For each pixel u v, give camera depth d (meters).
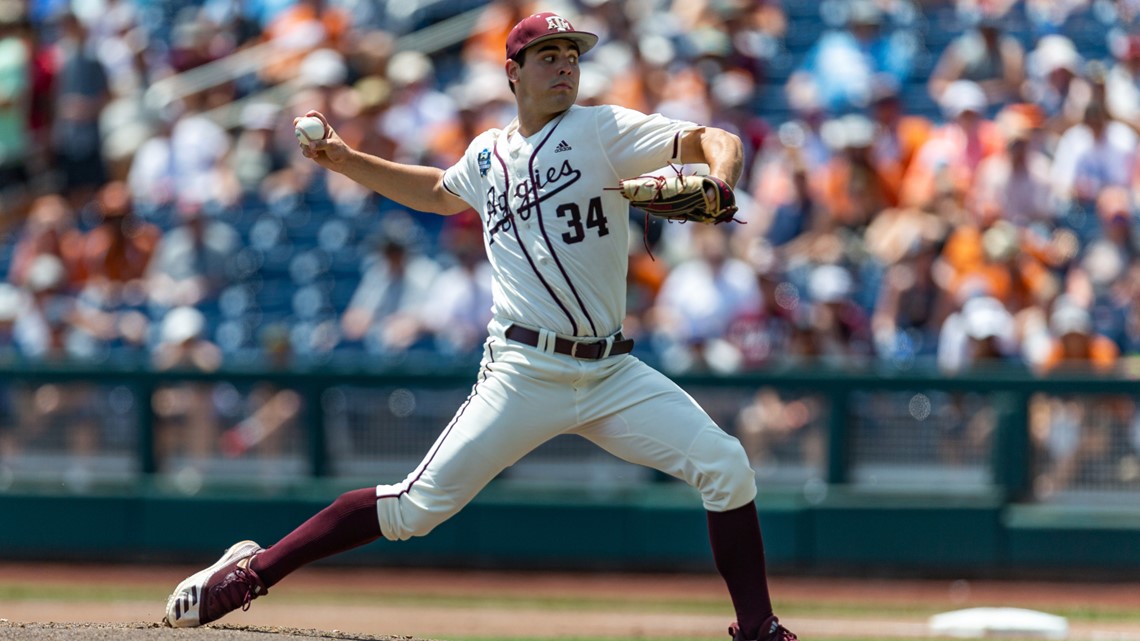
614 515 37.94
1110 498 36.66
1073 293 39.34
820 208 42.53
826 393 37.22
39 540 39.75
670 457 17.70
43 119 52.00
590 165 16.88
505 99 44.66
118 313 43.56
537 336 17.28
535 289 17.22
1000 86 46.41
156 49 54.78
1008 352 37.94
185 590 18.95
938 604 33.69
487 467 17.77
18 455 40.09
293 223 46.16
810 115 44.94
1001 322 37.81
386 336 40.41
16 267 45.66
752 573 18.08
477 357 39.19
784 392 37.38
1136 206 42.09
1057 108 44.84
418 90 46.47
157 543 39.25
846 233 42.00
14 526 39.88
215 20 55.06
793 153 43.75
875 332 38.97
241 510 38.81
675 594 35.03
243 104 51.16
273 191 47.22
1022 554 36.72
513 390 17.48
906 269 39.38
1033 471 36.94
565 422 17.59
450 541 38.50
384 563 38.69
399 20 54.62
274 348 41.91
